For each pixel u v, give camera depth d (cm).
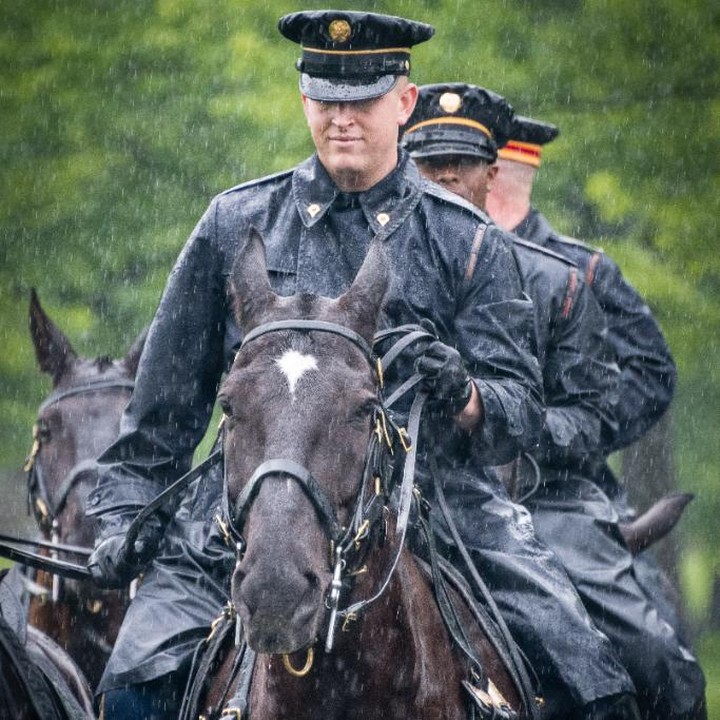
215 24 2502
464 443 1067
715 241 2458
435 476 1055
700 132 2447
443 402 1030
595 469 1487
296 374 885
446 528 1083
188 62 2505
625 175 2439
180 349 1086
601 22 2450
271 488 861
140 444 1084
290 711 928
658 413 1622
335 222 1078
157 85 2511
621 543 1412
